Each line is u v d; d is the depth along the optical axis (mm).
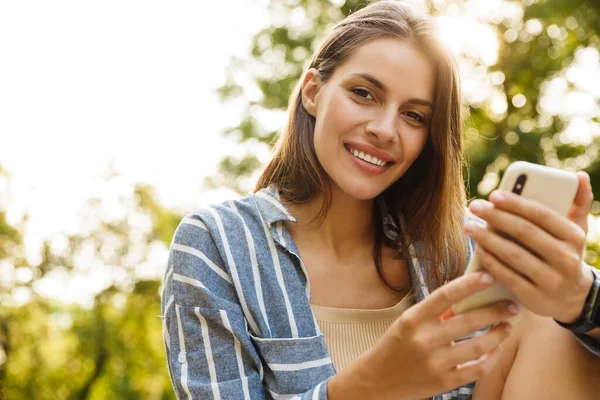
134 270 16609
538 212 985
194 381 1467
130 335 16734
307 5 11961
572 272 1015
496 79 10633
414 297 1646
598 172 10109
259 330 1532
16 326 15000
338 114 1545
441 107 1572
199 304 1517
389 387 1126
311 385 1465
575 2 10055
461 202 1753
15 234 15086
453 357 1077
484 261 1031
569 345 1365
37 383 15328
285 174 1744
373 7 1650
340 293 1641
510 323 1111
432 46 1538
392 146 1540
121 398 17156
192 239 1569
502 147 9633
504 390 1429
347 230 1680
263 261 1569
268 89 11742
